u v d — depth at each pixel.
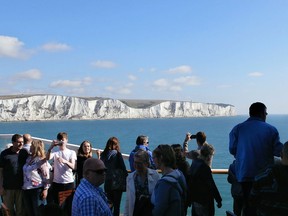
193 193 4.93
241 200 5.18
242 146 4.69
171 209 3.67
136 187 4.30
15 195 6.12
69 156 6.47
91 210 3.10
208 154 5.04
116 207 6.08
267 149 4.57
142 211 4.01
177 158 4.99
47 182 6.05
